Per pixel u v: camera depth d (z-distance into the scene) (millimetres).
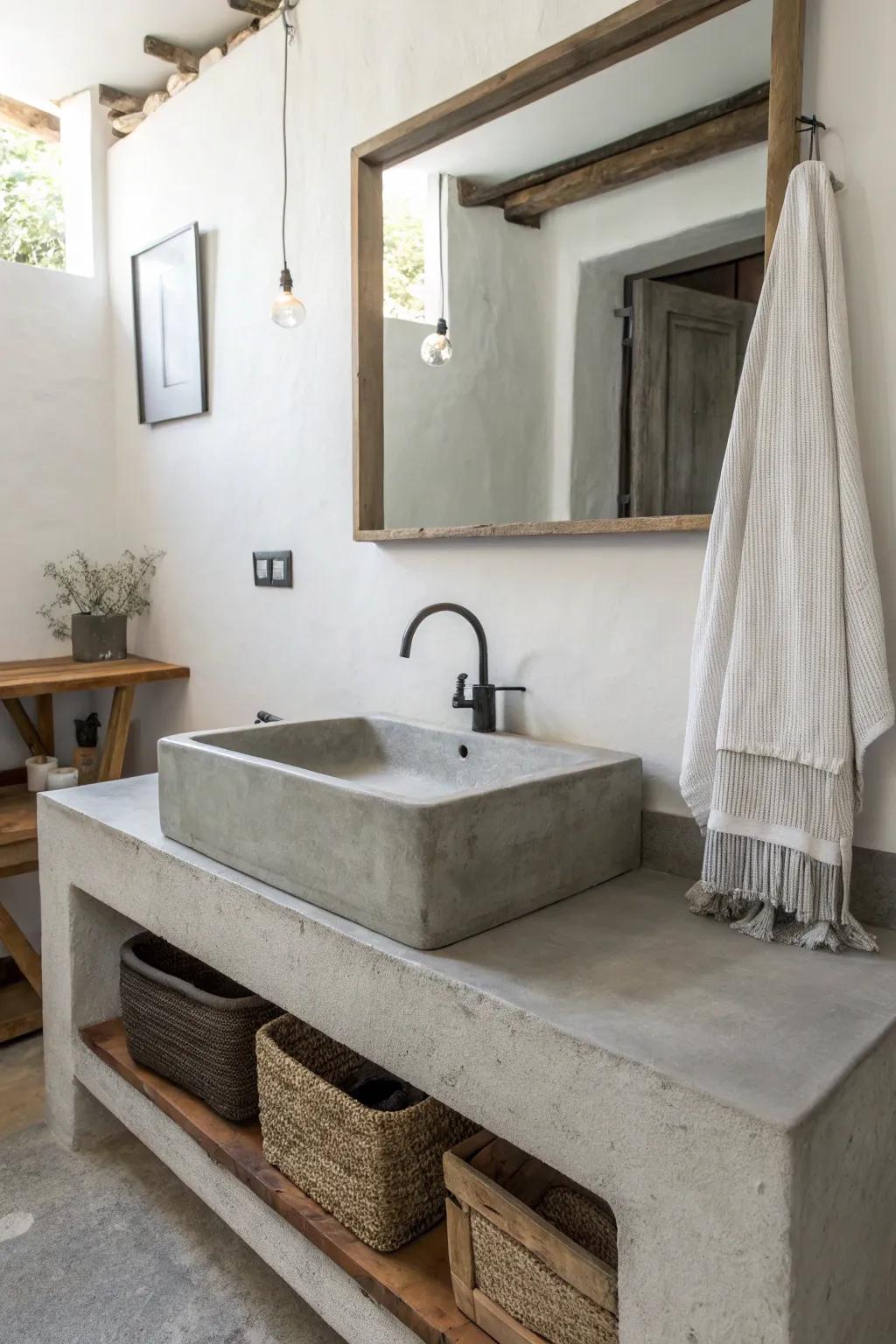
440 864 1202
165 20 2373
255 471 2377
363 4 1953
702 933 1275
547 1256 1097
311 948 1318
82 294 2861
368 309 1971
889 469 1241
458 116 1757
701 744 1325
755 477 1273
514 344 1761
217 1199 1599
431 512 1914
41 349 2793
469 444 1841
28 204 3045
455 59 1776
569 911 1354
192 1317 1543
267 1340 1496
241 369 2391
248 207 2312
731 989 1099
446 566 1884
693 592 1479
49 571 2846
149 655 2889
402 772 1882
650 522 1482
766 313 1284
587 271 1648
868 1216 998
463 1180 1188
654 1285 947
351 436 2076
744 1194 858
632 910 1358
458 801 1222
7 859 2418
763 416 1271
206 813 1562
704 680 1313
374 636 2072
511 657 1770
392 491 1981
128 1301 1574
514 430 1770
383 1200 1296
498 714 1810
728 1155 865
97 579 2842
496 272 1779
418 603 1954
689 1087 891
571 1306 1084
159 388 2693
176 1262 1670
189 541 2652
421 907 1197
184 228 2504
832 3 1261
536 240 1722
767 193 1310
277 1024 1562
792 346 1249
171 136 2570
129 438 2887
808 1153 847
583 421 1667
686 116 1483
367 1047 1248
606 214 1615
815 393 1219
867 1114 969
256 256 2303
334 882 1320
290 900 1382
